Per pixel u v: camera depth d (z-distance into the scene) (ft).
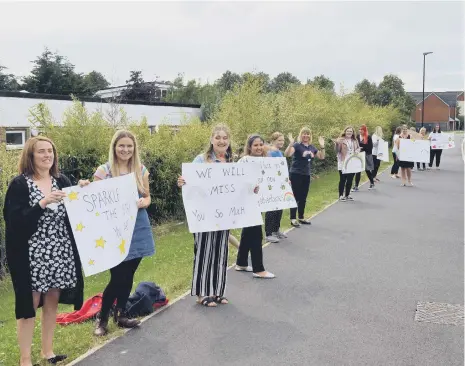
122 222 15.11
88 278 24.91
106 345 15.15
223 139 18.97
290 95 77.36
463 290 19.90
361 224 33.32
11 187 12.87
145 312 17.48
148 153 36.29
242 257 22.63
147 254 16.25
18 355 14.61
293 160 32.99
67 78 132.26
